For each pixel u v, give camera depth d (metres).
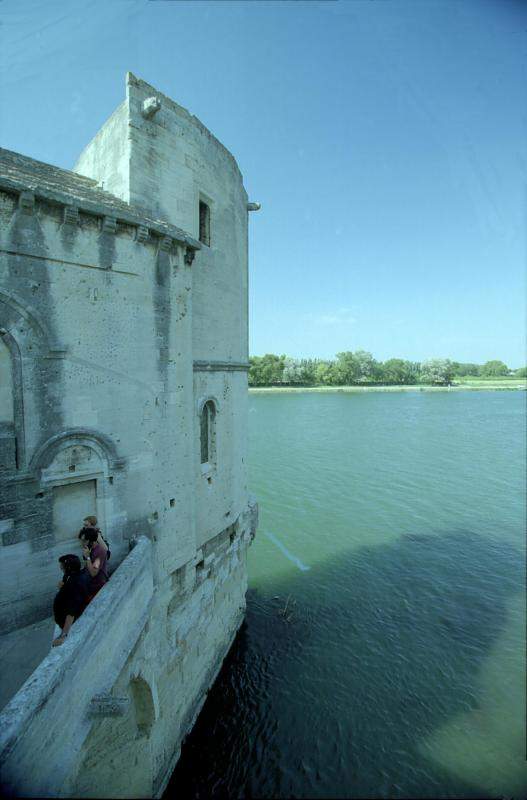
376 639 20.73
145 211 13.74
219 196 17.41
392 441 71.56
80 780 7.78
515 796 12.20
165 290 13.51
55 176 12.66
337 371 199.00
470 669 18.22
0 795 5.43
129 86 13.37
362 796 12.62
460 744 14.38
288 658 19.36
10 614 10.59
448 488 45.19
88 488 11.98
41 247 10.67
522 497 42.03
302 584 25.92
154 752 12.31
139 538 12.77
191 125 15.54
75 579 9.09
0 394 10.32
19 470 10.64
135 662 10.70
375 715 15.98
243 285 20.09
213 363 16.80
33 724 6.39
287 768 13.86
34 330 10.70
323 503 40.47
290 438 73.94
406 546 31.20
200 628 16.20
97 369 11.85
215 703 16.77
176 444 14.17
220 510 17.70
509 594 24.30
